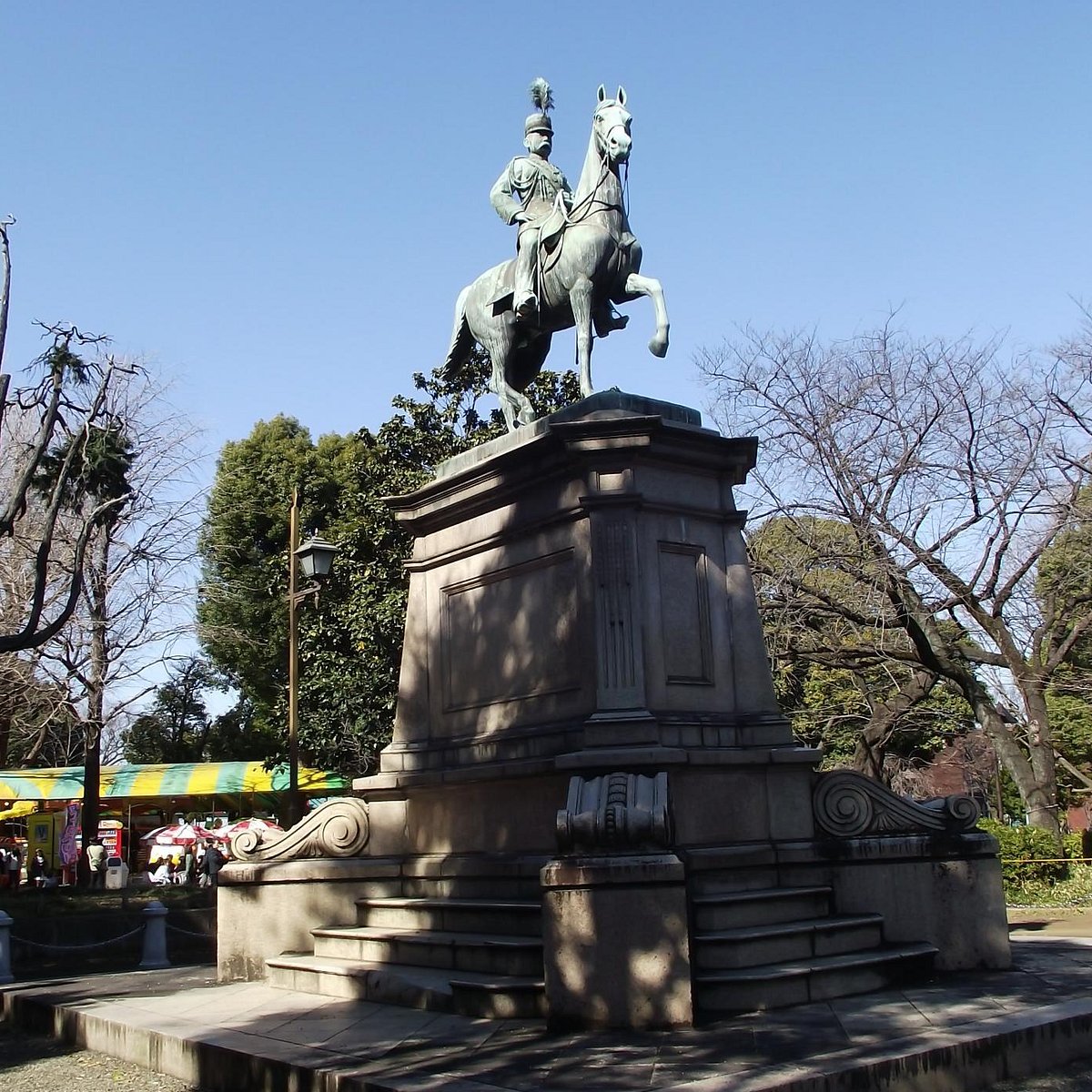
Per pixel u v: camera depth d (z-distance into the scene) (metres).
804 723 26.31
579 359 10.04
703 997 7.34
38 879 27.05
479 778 9.38
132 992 9.93
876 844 8.98
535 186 11.02
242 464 40.34
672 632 9.13
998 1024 6.62
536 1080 5.77
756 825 8.96
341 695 26.48
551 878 7.23
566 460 9.25
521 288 10.55
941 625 25.25
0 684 25.53
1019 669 23.33
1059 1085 6.30
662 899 7.09
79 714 25.75
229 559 38.50
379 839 10.40
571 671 9.17
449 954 8.51
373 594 25.92
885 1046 6.14
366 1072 6.12
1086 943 10.81
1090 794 34.03
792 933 8.05
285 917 10.22
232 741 44.88
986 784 40.81
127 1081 7.48
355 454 40.22
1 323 14.45
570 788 7.88
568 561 9.35
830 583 23.73
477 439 26.45
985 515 22.50
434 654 10.74
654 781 7.77
